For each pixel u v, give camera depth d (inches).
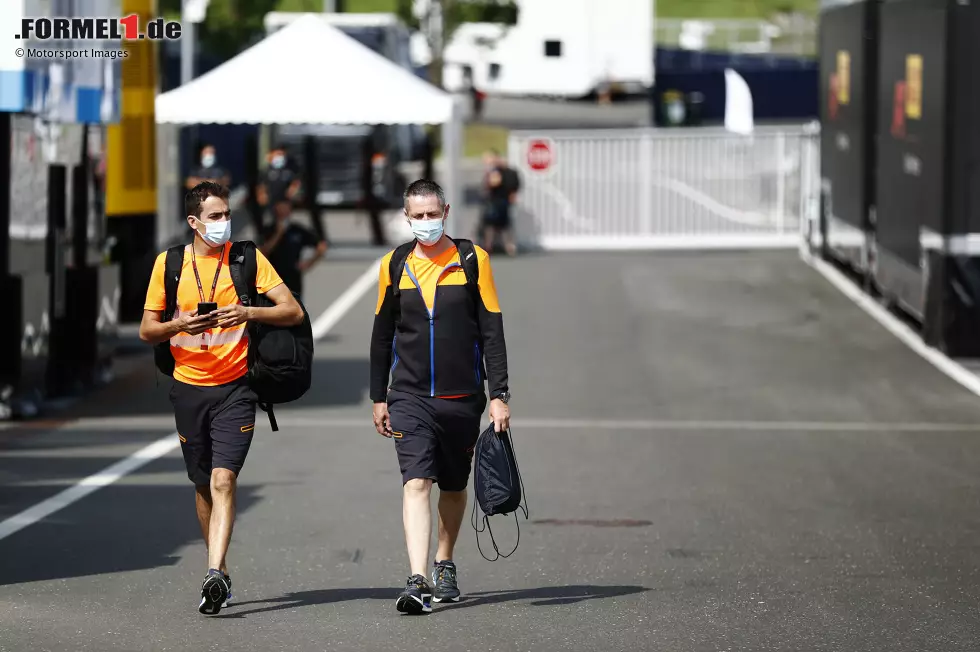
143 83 2085.4
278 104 2374.5
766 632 738.2
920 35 1902.1
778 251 3029.0
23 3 1350.9
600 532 989.8
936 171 1844.2
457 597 800.9
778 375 1766.7
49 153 1563.7
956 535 984.3
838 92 2556.6
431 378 767.7
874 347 1958.7
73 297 1638.8
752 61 6565.0
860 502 1097.4
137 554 912.9
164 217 2274.9
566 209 3120.1
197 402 765.3
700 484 1167.0
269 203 2452.0
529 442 1363.2
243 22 3983.8
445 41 5364.2
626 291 2476.6
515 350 1951.3
